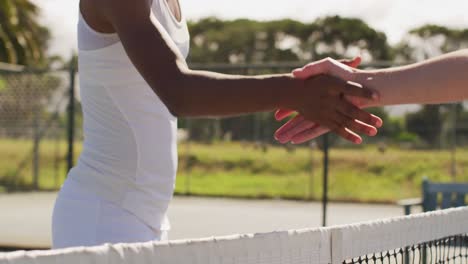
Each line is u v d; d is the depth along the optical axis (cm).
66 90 1942
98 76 216
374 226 252
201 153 2661
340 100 172
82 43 216
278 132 197
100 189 221
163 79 173
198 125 2631
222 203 1844
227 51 6725
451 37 6100
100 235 217
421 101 184
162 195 229
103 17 204
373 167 2462
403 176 2403
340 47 6575
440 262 322
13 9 2792
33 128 2017
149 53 176
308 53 6631
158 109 222
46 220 1361
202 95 169
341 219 1463
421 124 2402
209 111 171
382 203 1905
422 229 295
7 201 1772
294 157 2569
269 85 169
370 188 2297
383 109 2117
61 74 1919
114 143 220
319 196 2112
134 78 215
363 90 171
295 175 2498
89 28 212
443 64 182
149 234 226
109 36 210
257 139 2566
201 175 2566
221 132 2606
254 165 2584
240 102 169
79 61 222
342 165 2514
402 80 182
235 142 2631
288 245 200
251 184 2400
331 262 223
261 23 6738
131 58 180
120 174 220
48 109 1969
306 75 175
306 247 209
